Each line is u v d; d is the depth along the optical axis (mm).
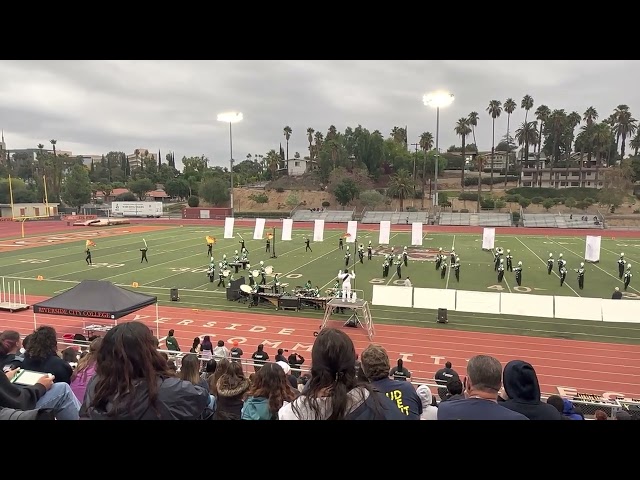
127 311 15797
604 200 78500
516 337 19656
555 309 17891
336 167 109188
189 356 6383
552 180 107562
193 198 103375
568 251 43344
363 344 18766
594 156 110062
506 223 73500
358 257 39594
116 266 35219
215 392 5984
